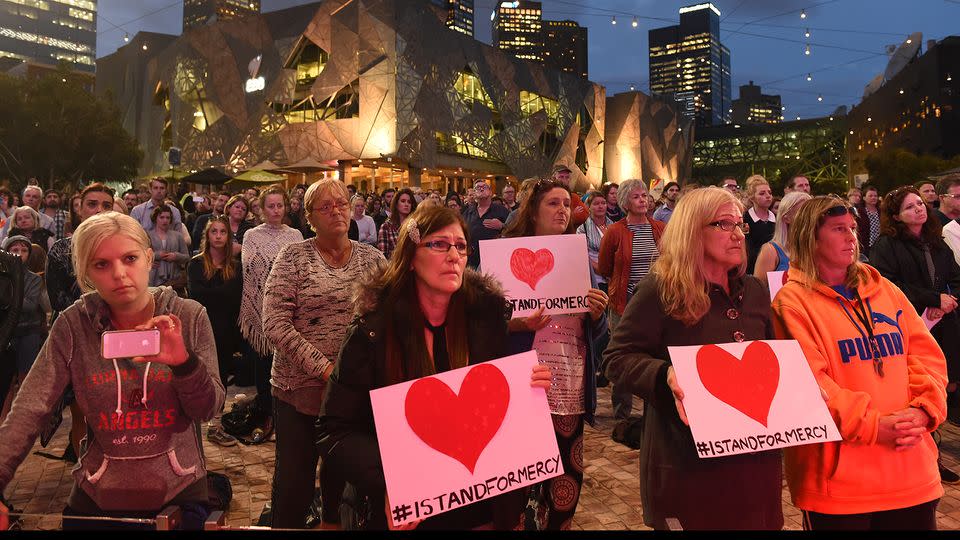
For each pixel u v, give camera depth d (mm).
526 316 2799
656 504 2064
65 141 40500
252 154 37062
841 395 2086
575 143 48812
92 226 1834
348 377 1749
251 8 192125
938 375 2244
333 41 34969
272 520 2738
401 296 1815
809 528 2232
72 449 4426
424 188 43312
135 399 1903
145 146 46406
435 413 1652
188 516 1963
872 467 2088
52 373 1871
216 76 38406
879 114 84125
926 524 2154
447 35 37406
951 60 66250
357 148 34656
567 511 2791
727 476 1963
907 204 4277
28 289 4441
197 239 9227
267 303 2783
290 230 4863
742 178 110625
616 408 5320
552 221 3031
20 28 143375
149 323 1741
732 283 2186
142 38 48844
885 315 2291
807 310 2273
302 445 2725
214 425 5145
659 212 8758
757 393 1944
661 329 2127
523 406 1728
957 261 4863
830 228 2266
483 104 40250
